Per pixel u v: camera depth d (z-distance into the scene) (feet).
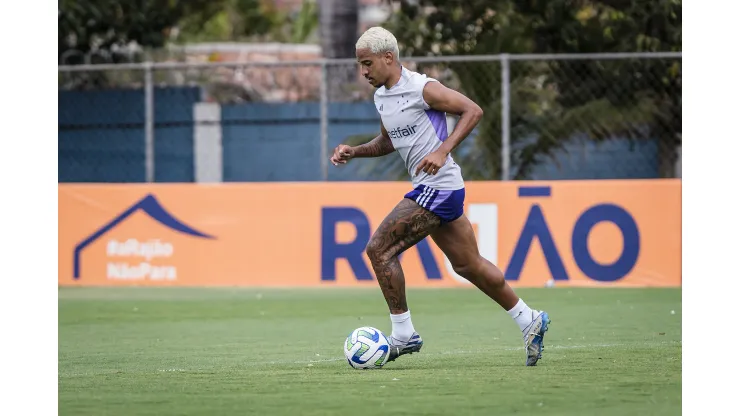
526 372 74.08
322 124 138.41
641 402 63.31
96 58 195.00
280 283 137.08
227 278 138.21
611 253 131.54
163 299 128.47
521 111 146.92
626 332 96.84
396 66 73.31
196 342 95.30
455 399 64.23
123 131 157.58
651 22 159.53
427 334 97.81
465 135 71.05
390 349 76.74
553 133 147.64
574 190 132.05
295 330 103.30
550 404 62.69
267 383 71.20
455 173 73.72
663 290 128.26
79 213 140.87
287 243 137.08
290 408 62.34
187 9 214.90
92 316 114.83
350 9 213.87
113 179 157.89
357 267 135.64
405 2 173.58
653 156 148.05
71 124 159.12
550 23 162.71
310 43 319.47
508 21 166.20
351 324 107.65
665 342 90.02
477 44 168.66
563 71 147.54
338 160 78.28
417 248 135.23
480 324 105.09
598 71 147.64
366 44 72.69
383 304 123.03
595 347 86.94
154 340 96.89
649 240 131.13
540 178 148.46
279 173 154.61
